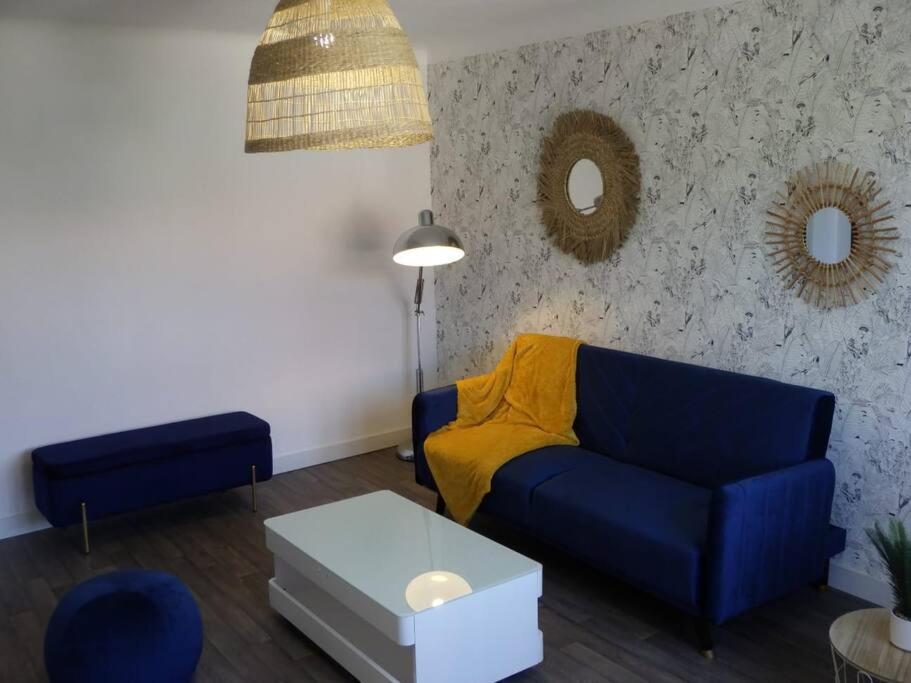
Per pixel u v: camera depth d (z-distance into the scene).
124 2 3.74
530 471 3.69
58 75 4.01
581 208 4.31
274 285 4.78
